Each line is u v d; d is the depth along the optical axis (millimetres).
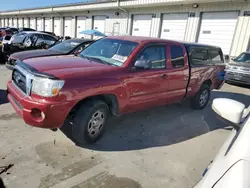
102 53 3830
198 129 4211
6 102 4621
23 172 2479
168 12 13703
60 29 24469
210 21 11875
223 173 1199
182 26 13164
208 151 3381
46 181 2375
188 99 5352
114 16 17594
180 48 4359
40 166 2611
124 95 3287
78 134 2975
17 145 3004
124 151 3137
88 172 2596
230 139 1688
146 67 3484
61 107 2596
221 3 11195
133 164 2846
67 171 2574
